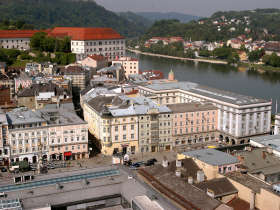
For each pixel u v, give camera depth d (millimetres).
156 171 153375
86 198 123062
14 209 110438
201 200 126500
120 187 129625
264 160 166375
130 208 116062
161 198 121250
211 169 154125
